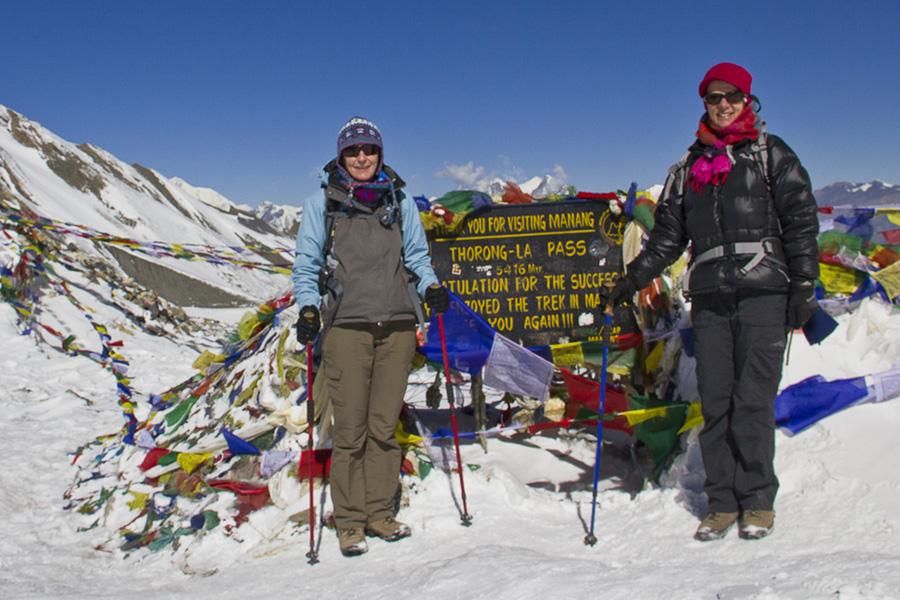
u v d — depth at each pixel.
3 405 8.12
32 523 5.10
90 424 7.48
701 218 3.71
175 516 4.76
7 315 11.16
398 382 4.11
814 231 3.54
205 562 4.27
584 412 5.01
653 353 4.82
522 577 3.20
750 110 3.69
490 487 4.46
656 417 4.48
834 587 2.72
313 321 3.82
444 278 4.82
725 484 3.67
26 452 6.48
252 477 4.77
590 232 4.80
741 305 3.64
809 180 3.60
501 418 5.72
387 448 4.16
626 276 4.03
